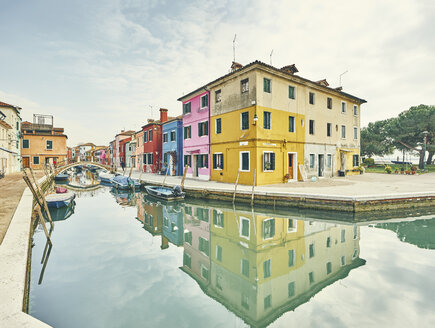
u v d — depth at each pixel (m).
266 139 16.17
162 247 7.53
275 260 6.40
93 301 4.39
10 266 3.98
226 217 11.17
